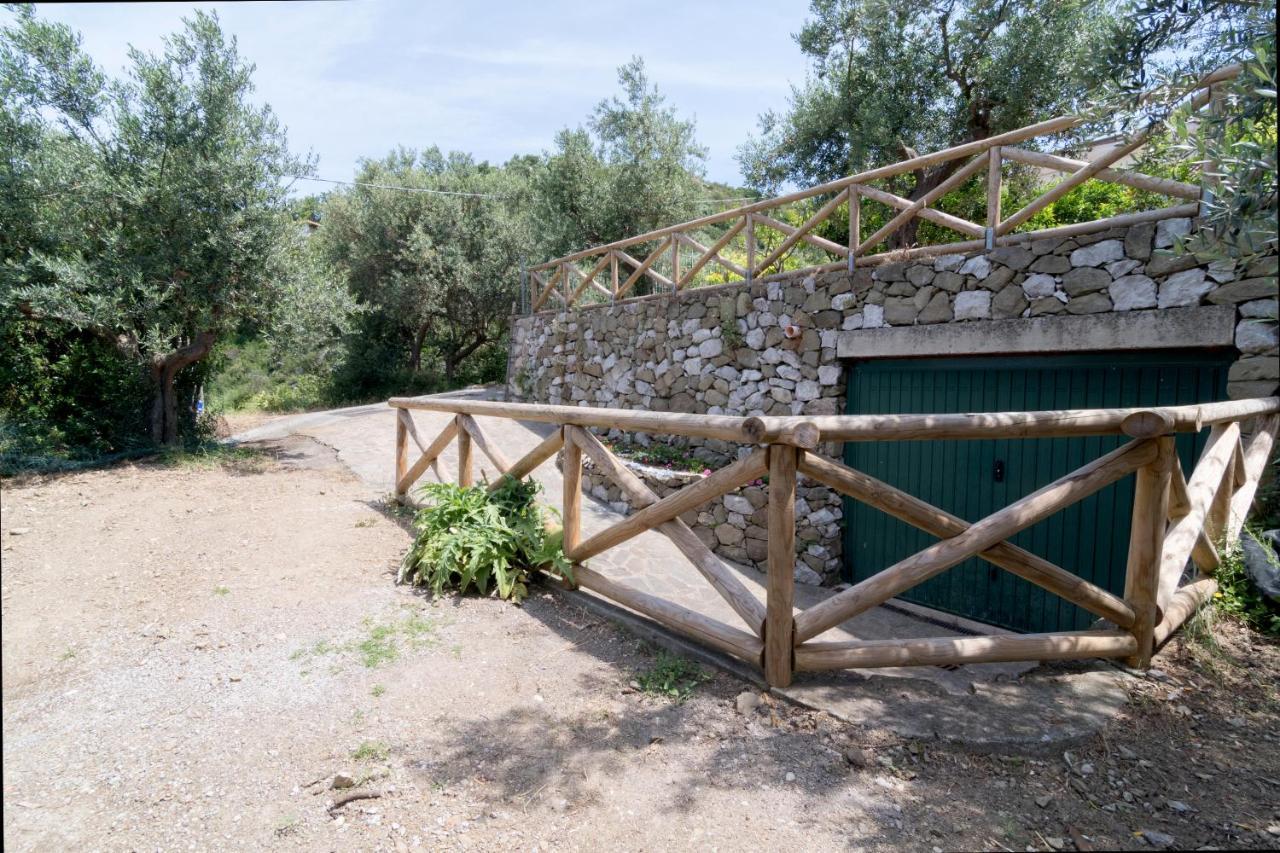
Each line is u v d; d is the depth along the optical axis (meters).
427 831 2.07
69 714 2.68
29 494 5.82
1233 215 1.89
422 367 19.47
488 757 2.46
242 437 9.66
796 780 2.32
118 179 6.78
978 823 2.08
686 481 5.57
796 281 5.57
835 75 9.11
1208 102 2.57
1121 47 2.44
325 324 8.34
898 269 4.86
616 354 7.86
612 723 2.70
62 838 2.00
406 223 16.80
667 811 2.18
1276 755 2.39
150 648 3.23
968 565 4.74
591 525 5.57
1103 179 3.85
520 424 9.02
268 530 5.04
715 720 2.71
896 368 5.08
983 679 2.96
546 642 3.42
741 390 6.11
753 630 2.97
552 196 12.18
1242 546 3.48
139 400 7.86
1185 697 2.77
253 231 7.28
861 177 4.99
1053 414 2.74
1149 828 2.04
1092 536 4.17
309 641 3.33
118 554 4.47
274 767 2.36
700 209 12.29
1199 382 3.67
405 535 5.06
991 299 4.37
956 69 8.15
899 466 5.12
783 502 2.76
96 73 6.93
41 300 6.35
